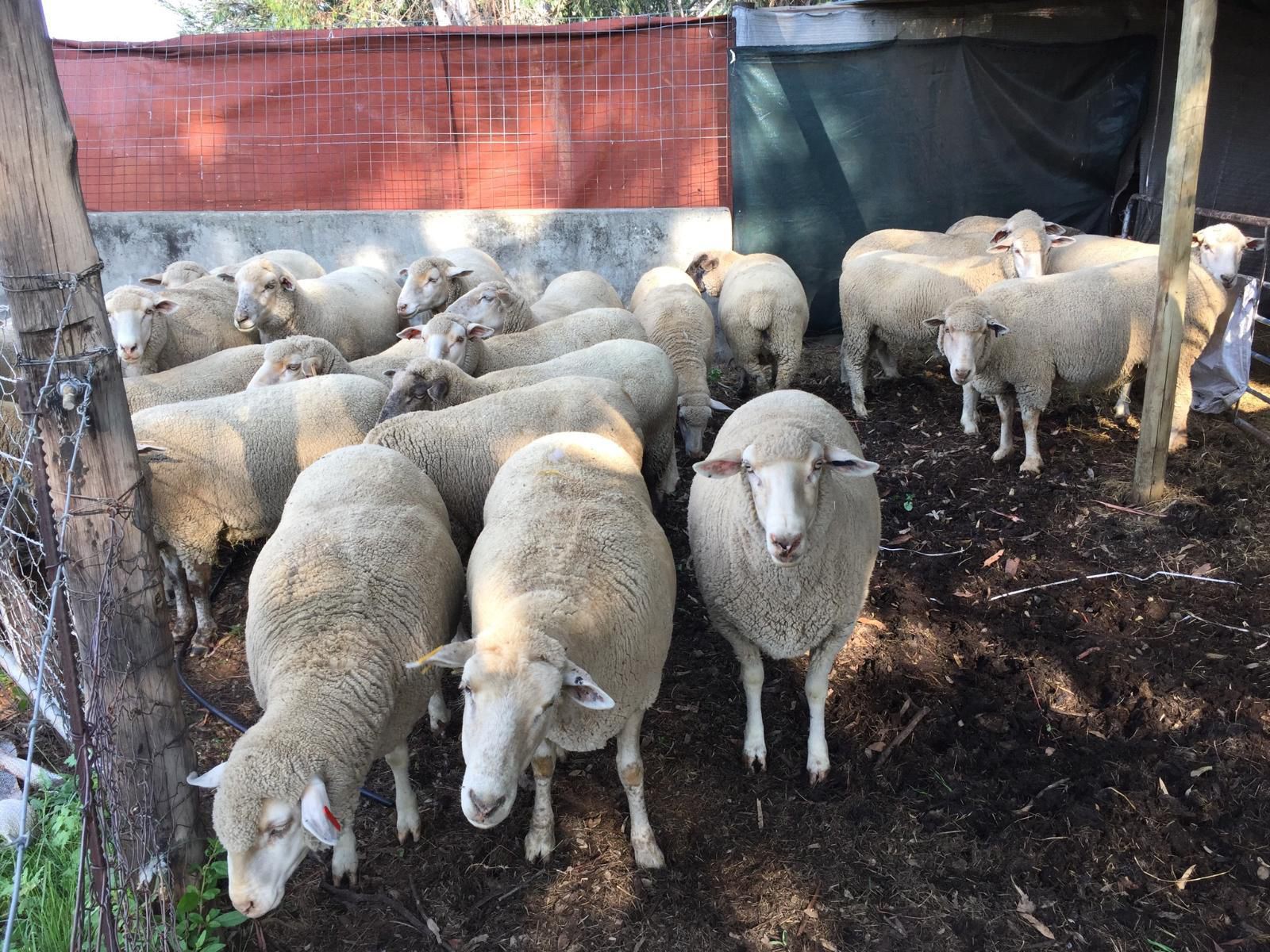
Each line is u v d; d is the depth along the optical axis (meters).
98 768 2.67
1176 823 3.69
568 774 4.10
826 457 3.51
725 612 4.01
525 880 3.61
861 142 9.83
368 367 6.46
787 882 3.55
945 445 7.12
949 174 9.98
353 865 3.62
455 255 9.09
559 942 3.36
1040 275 7.15
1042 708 4.36
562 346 6.70
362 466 4.22
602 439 4.46
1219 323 7.04
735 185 9.88
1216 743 4.06
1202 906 3.40
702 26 9.60
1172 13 9.58
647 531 3.72
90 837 2.46
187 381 5.93
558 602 3.12
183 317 7.12
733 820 3.86
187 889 3.28
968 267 7.73
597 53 9.77
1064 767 4.02
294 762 2.87
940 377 8.80
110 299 6.52
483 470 4.88
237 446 5.03
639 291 8.88
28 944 3.08
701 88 9.76
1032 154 9.97
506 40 9.77
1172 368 5.65
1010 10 9.59
